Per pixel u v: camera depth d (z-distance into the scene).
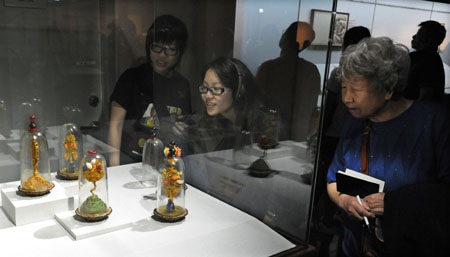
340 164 1.54
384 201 1.49
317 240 1.65
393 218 1.48
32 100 2.35
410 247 1.50
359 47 1.42
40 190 1.95
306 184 1.63
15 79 2.28
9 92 2.27
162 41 2.39
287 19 1.57
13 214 1.84
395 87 1.42
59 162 2.46
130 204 2.05
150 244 1.67
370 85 1.42
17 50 2.24
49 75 2.37
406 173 1.44
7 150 2.32
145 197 2.16
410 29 1.40
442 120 1.39
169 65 2.36
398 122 1.43
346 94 1.47
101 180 1.93
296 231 1.71
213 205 2.08
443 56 1.42
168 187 1.87
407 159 1.43
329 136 1.53
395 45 1.40
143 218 1.90
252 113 1.81
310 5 1.48
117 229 1.79
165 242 1.69
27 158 2.02
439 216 1.44
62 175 2.29
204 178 2.25
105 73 2.53
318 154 1.57
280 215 1.77
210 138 2.12
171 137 2.48
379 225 1.51
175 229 1.81
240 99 1.86
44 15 2.27
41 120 2.40
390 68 1.40
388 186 1.47
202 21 2.02
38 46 2.29
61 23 2.33
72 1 2.33
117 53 2.52
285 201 1.73
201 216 1.94
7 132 2.30
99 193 1.92
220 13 1.89
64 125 2.43
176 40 2.27
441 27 1.41
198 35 2.07
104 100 2.56
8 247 1.62
